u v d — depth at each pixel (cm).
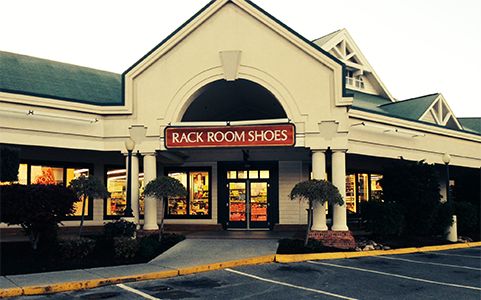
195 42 1830
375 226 1816
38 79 2100
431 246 1780
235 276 1198
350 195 2377
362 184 2445
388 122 2067
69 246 1382
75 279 1106
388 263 1403
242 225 2202
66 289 1052
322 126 1711
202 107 2116
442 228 2022
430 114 2591
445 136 2433
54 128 1752
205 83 1808
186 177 2277
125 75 1850
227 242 1694
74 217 2058
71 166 2092
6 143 1655
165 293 1008
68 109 1773
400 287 1059
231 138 1741
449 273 1238
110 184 2195
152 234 1752
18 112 1662
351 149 1912
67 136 1777
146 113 1834
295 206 2161
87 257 1402
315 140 1712
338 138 1705
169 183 1656
